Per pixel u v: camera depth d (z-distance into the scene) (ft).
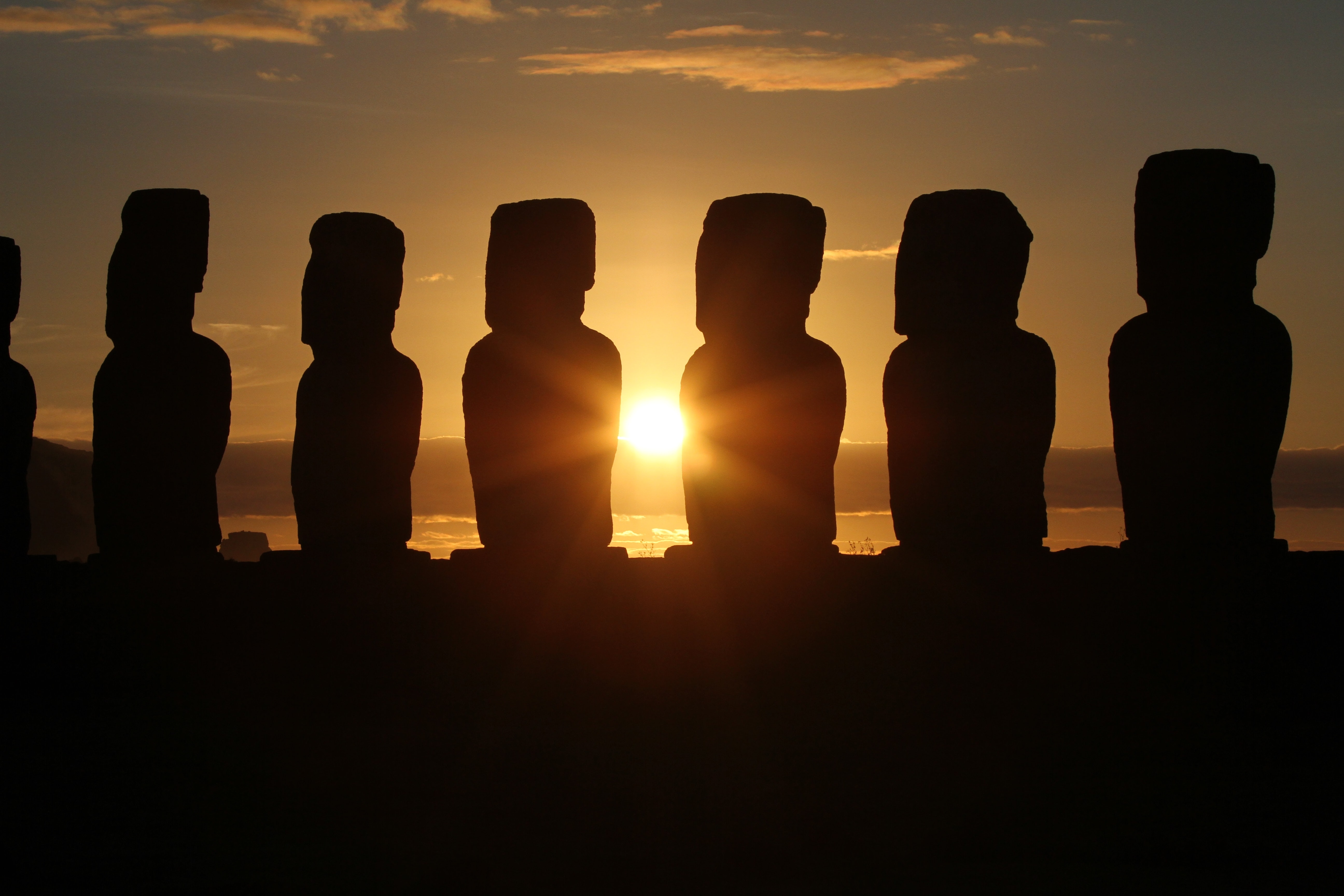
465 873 58.13
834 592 94.12
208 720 89.30
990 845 63.05
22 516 105.40
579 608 95.91
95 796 71.20
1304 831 64.54
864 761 77.46
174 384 102.17
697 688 93.76
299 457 100.89
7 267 106.83
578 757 78.59
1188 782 73.05
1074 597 92.63
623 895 55.42
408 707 92.79
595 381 98.48
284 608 98.63
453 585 97.14
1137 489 94.79
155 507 101.65
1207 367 92.84
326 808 68.90
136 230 103.96
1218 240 94.53
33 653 100.01
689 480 96.94
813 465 95.66
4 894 55.77
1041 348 95.45
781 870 59.31
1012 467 94.22
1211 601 91.66
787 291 97.81
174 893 55.72
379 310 102.63
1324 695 89.97
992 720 87.30
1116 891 55.52
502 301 99.76
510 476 98.12
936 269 96.02
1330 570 92.22
